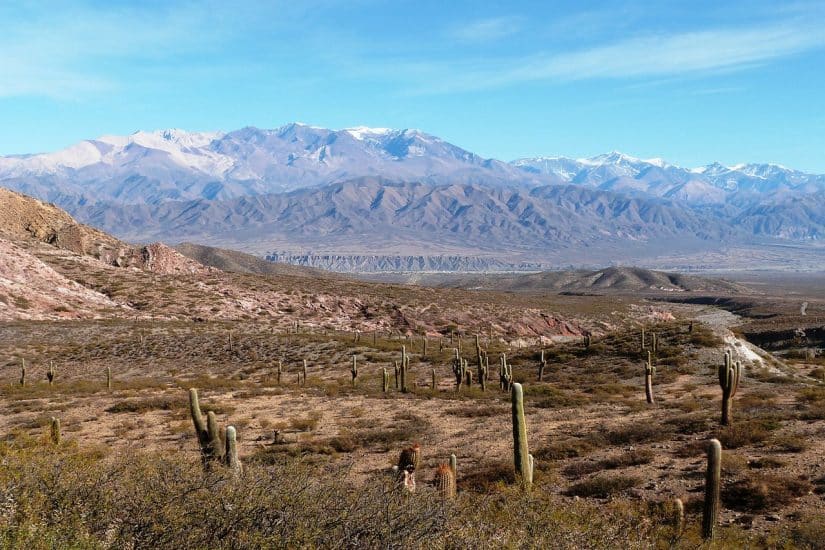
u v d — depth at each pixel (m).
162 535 7.25
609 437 21.95
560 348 55.22
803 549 11.23
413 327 95.88
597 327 114.88
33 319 71.44
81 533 7.04
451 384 47.03
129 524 7.35
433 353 66.19
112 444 23.06
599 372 45.72
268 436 25.34
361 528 7.54
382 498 8.16
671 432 21.84
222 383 46.03
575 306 141.00
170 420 28.88
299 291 105.06
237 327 79.06
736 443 19.14
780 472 15.84
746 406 27.03
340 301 103.31
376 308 102.56
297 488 8.11
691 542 11.16
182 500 7.68
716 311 189.75
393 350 66.31
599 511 13.27
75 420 29.11
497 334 97.81
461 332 94.88
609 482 15.92
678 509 12.73
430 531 7.85
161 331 70.38
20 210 111.62
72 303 79.94
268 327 82.25
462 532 8.03
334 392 40.62
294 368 57.44
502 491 12.99
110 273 98.75
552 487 16.69
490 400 36.09
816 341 90.69
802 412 23.50
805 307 185.12
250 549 7.08
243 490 7.84
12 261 83.00
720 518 13.28
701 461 17.62
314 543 7.29
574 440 21.88
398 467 13.41
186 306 89.06
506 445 22.17
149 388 43.44
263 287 104.38
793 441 18.25
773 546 11.43
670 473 16.73
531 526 9.46
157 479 8.18
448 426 26.81
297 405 34.69
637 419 25.83
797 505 13.66
